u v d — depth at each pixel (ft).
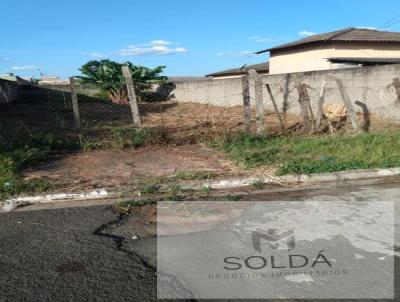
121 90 84.02
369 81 41.04
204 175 22.91
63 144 31.71
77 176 23.70
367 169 23.03
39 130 40.98
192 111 61.77
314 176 22.49
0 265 13.29
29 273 12.73
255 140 31.22
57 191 20.90
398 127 35.37
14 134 34.55
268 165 24.59
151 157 28.19
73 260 13.57
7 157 25.68
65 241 15.16
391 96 38.78
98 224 16.84
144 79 86.99
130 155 28.89
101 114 59.62
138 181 22.36
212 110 58.23
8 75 119.96
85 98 83.76
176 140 33.17
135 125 34.53
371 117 40.42
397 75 38.06
